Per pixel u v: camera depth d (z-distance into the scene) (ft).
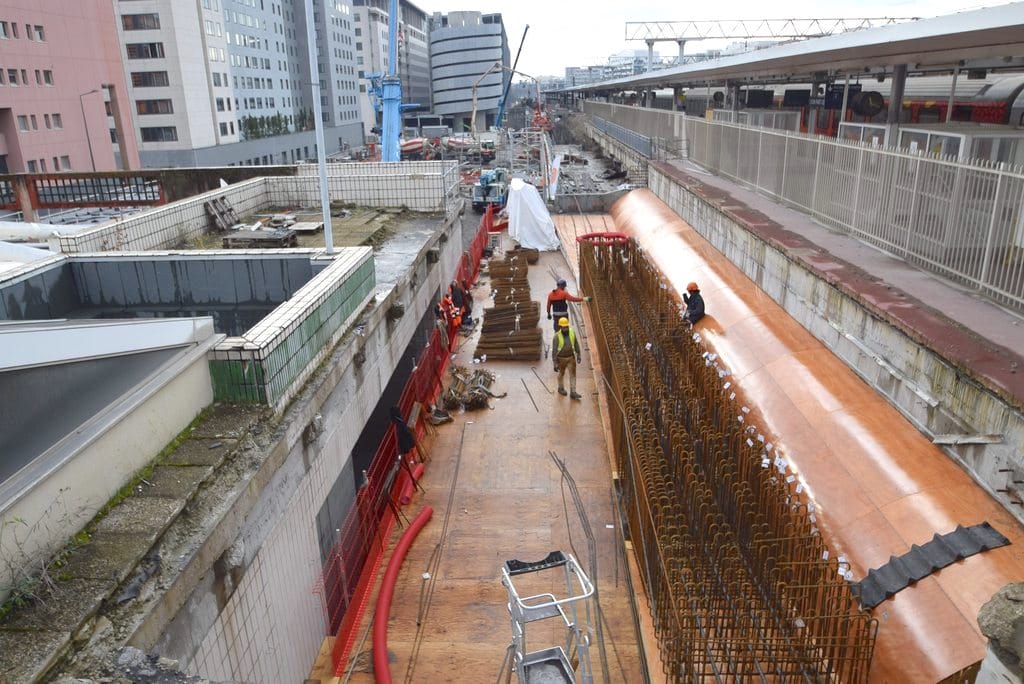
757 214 42.47
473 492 29.27
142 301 28.04
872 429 21.83
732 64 58.95
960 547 16.33
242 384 18.67
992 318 22.62
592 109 193.47
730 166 59.16
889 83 77.05
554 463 31.37
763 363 28.12
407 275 34.99
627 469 26.00
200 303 28.32
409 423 30.99
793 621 16.63
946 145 31.76
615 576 24.04
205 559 14.29
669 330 32.86
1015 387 17.48
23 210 56.70
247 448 17.43
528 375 40.68
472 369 41.39
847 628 15.72
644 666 19.65
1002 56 33.73
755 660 16.40
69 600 11.68
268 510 18.01
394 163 55.11
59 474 12.78
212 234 41.50
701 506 19.45
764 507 19.97
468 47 367.66
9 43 111.96
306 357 21.93
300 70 262.26
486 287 57.06
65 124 125.29
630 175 96.27
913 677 14.70
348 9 296.51
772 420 24.66
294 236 38.88
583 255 51.70
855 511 19.27
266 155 219.41
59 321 13.71
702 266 43.34
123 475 14.79
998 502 17.88
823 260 30.78
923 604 15.65
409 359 39.83
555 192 83.46
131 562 12.62
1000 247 24.17
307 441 21.04
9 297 24.47
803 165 42.34
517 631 16.90
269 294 28.17
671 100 150.00
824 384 25.08
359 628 21.89
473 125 160.86
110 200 57.11
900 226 30.89
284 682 18.78
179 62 173.27
